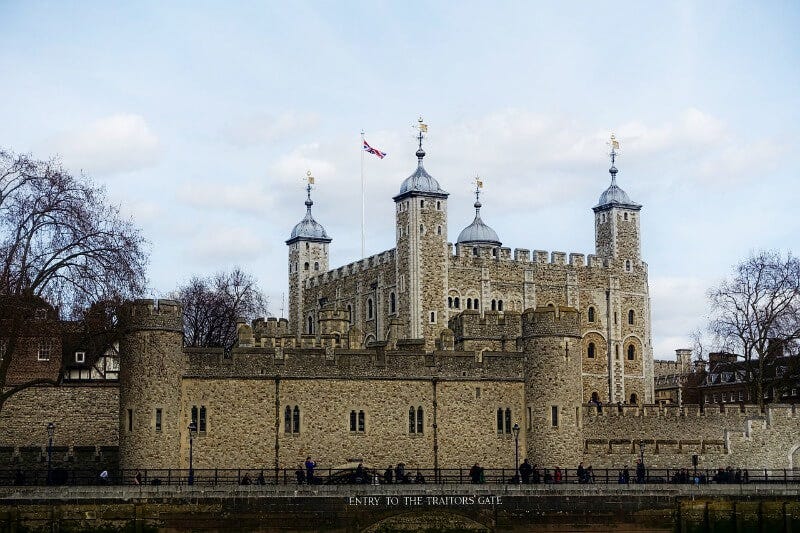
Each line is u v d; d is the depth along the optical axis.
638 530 66.56
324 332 107.88
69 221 68.62
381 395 74.19
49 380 69.69
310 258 142.75
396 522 63.78
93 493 61.12
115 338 73.00
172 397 70.19
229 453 71.31
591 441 77.94
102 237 70.06
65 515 60.69
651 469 72.94
